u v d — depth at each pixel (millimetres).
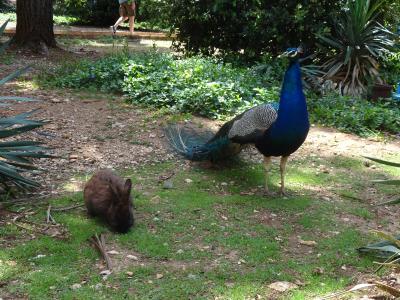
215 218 3365
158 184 3824
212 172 4078
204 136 4266
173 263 2871
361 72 6605
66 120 4988
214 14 7164
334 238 3209
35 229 3119
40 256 2861
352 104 5914
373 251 3043
